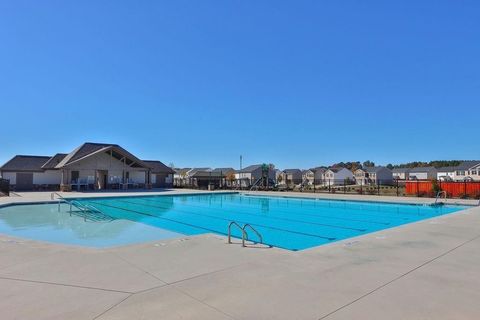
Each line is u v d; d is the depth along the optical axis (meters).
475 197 23.91
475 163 79.12
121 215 17.80
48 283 4.94
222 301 4.28
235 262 6.11
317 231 13.26
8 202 19.72
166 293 4.55
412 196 26.73
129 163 37.91
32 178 34.78
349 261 6.22
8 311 3.96
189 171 84.94
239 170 80.12
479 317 3.84
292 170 98.25
